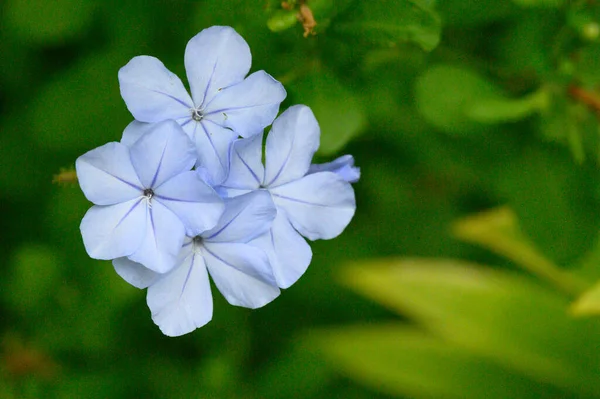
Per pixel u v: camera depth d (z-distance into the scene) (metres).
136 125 0.44
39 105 0.50
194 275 0.44
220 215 0.43
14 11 0.49
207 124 0.44
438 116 0.48
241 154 0.44
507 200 0.50
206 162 0.44
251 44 0.46
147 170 0.43
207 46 0.44
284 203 0.45
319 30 0.46
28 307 0.51
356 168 0.45
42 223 0.51
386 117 0.50
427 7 0.45
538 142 0.49
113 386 0.51
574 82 0.48
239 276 0.44
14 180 0.51
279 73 0.47
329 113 0.46
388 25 0.46
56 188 0.50
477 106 0.47
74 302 0.50
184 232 0.43
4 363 0.51
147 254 0.43
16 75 0.51
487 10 0.48
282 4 0.45
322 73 0.46
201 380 0.51
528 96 0.48
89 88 0.50
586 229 0.49
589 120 0.48
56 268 0.50
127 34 0.49
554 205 0.49
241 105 0.44
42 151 0.51
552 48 0.48
